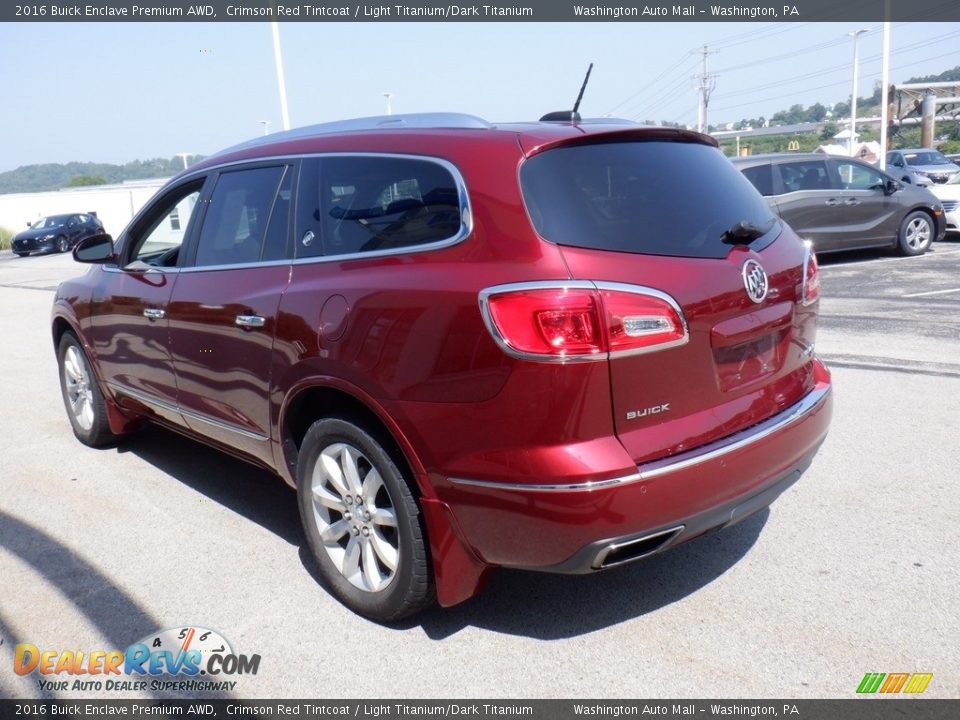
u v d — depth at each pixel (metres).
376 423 3.33
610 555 2.89
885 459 4.91
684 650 3.19
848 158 13.44
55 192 48.62
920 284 11.00
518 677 3.08
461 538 3.09
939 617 3.31
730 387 3.19
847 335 8.17
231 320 3.92
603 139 3.23
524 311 2.79
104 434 5.68
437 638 3.35
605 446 2.82
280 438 3.78
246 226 4.05
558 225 2.92
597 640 3.28
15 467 5.47
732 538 4.04
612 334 2.79
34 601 3.74
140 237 4.97
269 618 3.54
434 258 3.11
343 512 3.53
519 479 2.84
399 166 3.38
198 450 5.70
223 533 4.37
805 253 3.73
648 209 3.11
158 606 3.67
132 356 4.90
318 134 3.92
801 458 3.46
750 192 3.65
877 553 3.82
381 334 3.15
